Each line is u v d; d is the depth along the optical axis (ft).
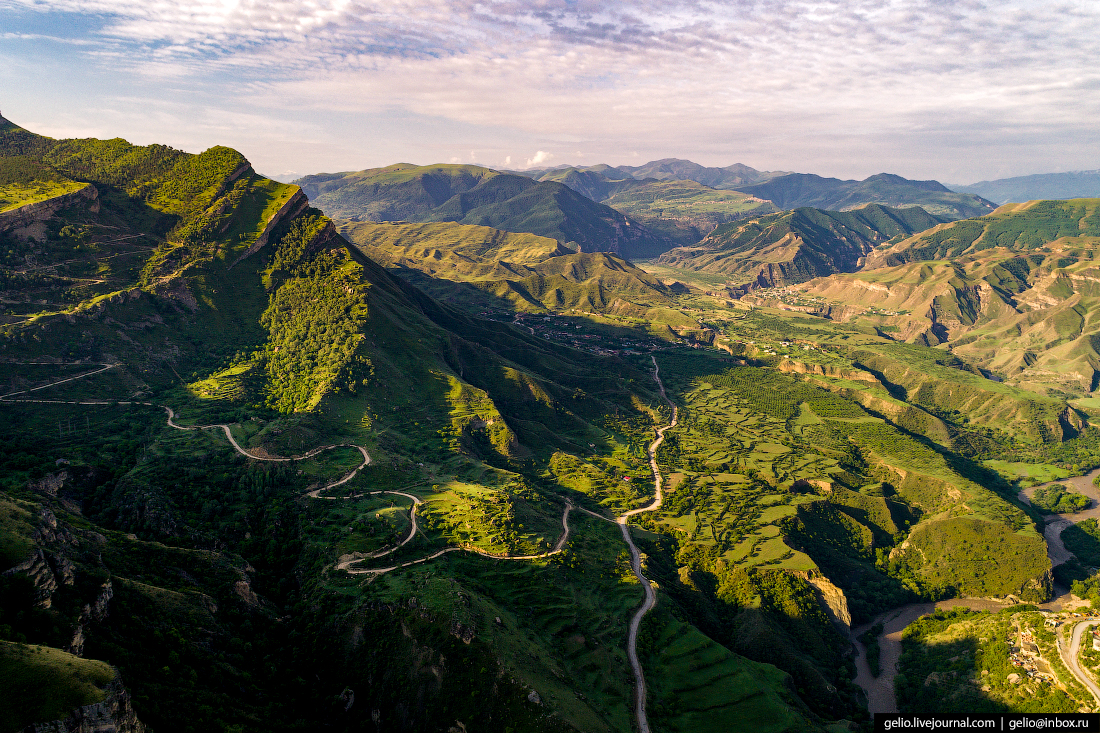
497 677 537.24
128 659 451.12
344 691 551.18
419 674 548.72
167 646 489.26
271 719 490.49
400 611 595.47
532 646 604.49
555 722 513.86
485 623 587.27
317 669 575.79
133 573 556.92
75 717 333.42
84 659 368.89
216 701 467.11
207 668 499.51
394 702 542.16
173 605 534.37
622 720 572.92
